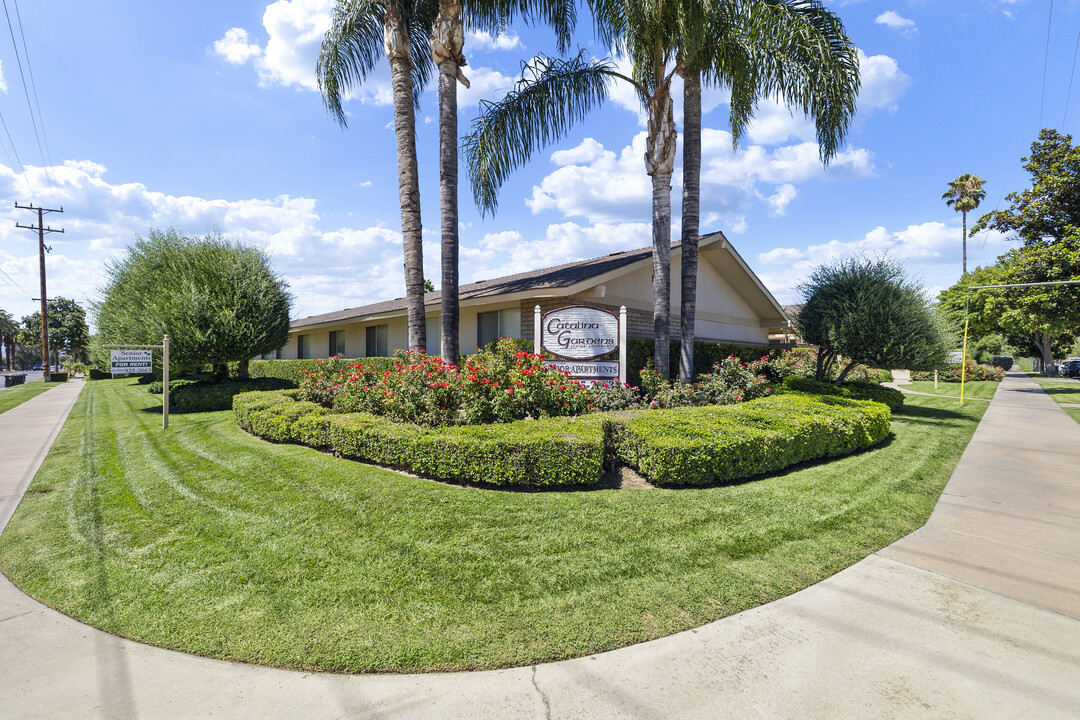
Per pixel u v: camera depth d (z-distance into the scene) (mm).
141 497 5777
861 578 3828
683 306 10773
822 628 3135
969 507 5605
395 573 3795
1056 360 58688
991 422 12922
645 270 14016
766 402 8875
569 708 2436
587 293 11422
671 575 3785
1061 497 6016
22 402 18438
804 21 9273
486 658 2818
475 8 10922
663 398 9461
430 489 5617
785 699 2492
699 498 5473
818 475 6711
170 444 8852
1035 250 23422
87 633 3127
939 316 13250
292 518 4910
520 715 2393
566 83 10859
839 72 9258
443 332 10414
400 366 9633
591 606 3355
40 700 2512
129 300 16703
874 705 2451
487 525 4660
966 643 2980
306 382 10625
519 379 7551
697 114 10656
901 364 12844
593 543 4309
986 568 4020
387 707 2453
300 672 2734
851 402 9930
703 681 2631
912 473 6988
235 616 3258
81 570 3949
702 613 3287
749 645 2953
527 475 5668
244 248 16891
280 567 3914
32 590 3676
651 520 4820
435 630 3086
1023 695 2525
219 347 15023
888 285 13031
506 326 13383
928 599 3514
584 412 7980
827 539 4531
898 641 3002
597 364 9641
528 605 3363
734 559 4074
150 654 2904
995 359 64875
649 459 5977
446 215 10383
